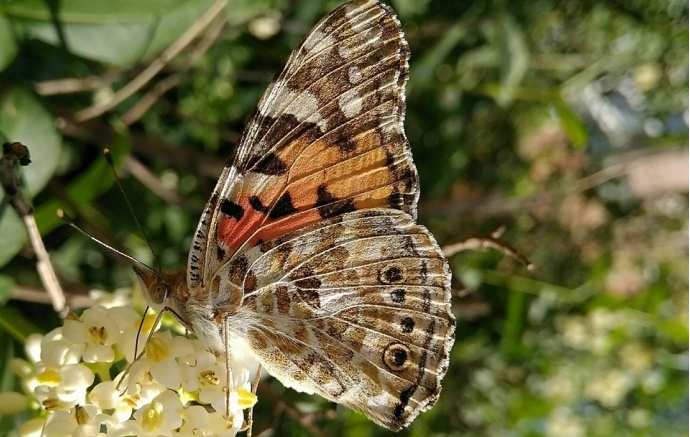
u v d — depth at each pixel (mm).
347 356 119
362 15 106
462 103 265
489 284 262
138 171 182
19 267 167
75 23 118
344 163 111
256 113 105
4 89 115
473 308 171
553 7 274
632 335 305
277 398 133
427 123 261
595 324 282
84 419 102
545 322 293
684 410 320
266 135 106
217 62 190
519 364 285
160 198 208
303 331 116
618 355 303
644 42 295
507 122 298
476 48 247
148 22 119
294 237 112
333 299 116
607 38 295
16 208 103
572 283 311
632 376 305
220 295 109
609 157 290
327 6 195
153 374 103
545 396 291
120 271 201
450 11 240
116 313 108
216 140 218
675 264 325
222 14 157
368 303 117
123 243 190
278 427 176
